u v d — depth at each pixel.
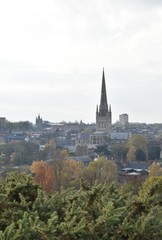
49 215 26.20
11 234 22.59
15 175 30.58
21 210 25.64
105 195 28.58
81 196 28.05
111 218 25.02
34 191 28.73
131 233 25.44
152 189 30.34
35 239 23.12
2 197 26.64
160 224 26.20
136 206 28.58
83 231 24.11
